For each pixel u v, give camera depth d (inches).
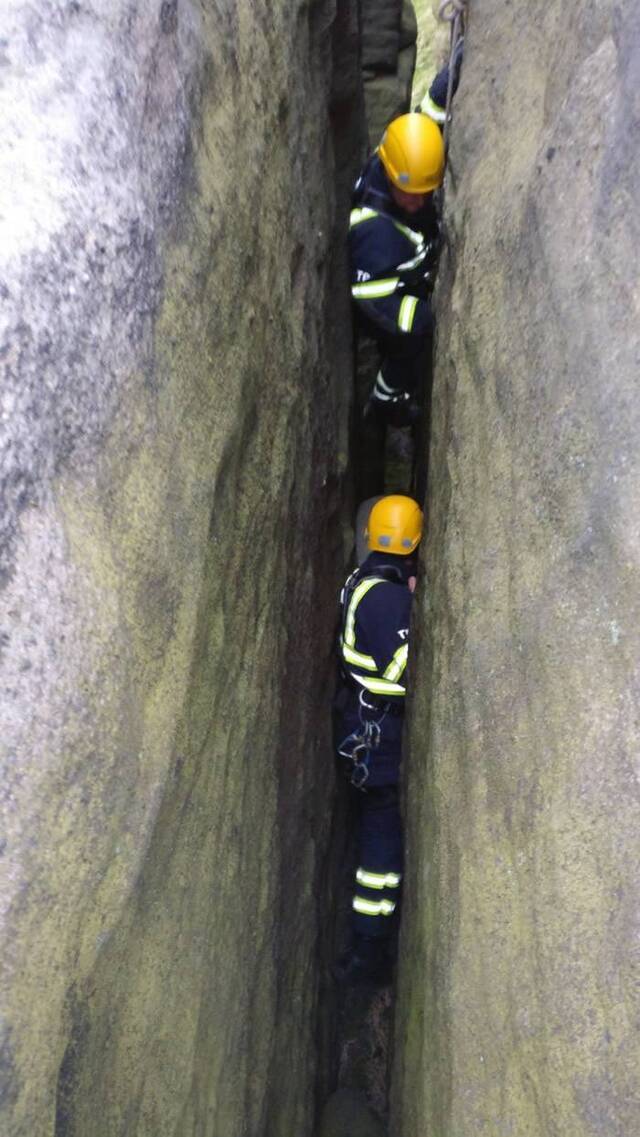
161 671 55.6
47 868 44.3
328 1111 125.6
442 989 75.0
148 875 56.1
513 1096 60.6
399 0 157.6
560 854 56.6
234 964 77.3
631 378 55.4
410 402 152.9
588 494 58.0
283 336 92.1
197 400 63.6
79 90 52.2
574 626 58.2
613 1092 50.9
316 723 117.3
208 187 66.5
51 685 45.1
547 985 56.7
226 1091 76.5
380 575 123.6
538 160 72.1
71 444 48.5
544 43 78.1
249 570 80.4
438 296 105.9
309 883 112.3
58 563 46.4
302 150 102.7
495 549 71.8
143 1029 57.1
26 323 46.4
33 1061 43.1
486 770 69.1
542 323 67.5
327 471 120.7
